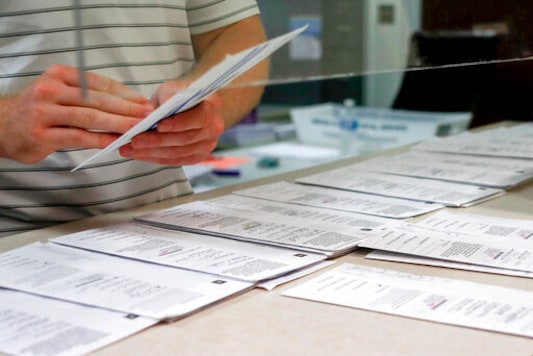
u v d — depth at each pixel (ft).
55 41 3.58
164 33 3.91
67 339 2.04
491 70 6.43
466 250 2.80
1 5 3.59
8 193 3.76
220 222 3.26
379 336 2.06
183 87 2.90
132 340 2.06
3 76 3.67
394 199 3.69
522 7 3.67
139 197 3.93
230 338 2.07
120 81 3.73
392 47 4.12
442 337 2.05
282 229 3.11
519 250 2.78
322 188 4.01
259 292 2.43
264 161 6.66
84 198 3.79
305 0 3.91
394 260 2.73
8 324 2.15
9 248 3.05
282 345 2.02
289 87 8.30
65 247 2.93
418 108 7.07
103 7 3.64
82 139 3.01
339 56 3.98
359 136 7.18
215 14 4.00
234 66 2.57
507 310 2.21
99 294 2.37
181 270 2.60
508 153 4.85
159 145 3.16
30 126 2.97
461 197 3.69
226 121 3.94
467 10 3.84
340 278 2.54
